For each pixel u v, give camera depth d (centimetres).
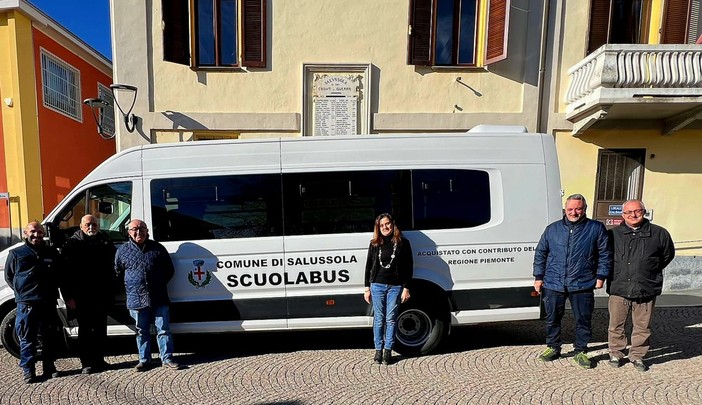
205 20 713
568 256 386
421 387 355
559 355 418
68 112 1071
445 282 414
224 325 411
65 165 1055
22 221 893
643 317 385
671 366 396
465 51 735
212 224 409
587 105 651
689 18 706
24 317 361
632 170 732
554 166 425
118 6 683
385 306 398
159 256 383
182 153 412
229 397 339
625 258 382
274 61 711
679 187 727
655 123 712
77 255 375
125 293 407
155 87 705
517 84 724
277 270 410
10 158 889
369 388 353
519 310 420
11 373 385
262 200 410
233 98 713
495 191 416
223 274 407
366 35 711
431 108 725
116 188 412
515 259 418
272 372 386
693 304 627
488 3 699
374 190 413
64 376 380
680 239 736
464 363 406
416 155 416
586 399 333
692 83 620
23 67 887
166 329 393
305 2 702
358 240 411
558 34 712
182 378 374
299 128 721
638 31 724
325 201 412
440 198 415
